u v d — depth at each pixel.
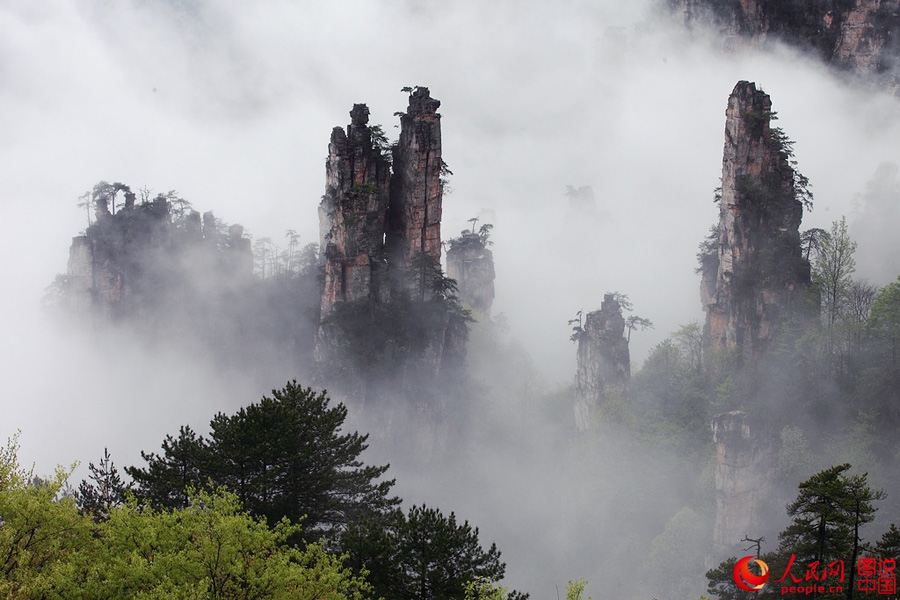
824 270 167.25
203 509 57.75
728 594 84.25
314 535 67.75
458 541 63.44
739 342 174.62
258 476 67.69
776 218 175.38
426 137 188.12
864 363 154.62
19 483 53.59
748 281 173.12
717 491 134.75
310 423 70.81
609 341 183.50
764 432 133.50
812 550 75.44
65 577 48.34
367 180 188.12
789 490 138.50
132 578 49.22
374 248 185.75
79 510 64.19
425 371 186.88
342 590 56.94
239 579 50.78
